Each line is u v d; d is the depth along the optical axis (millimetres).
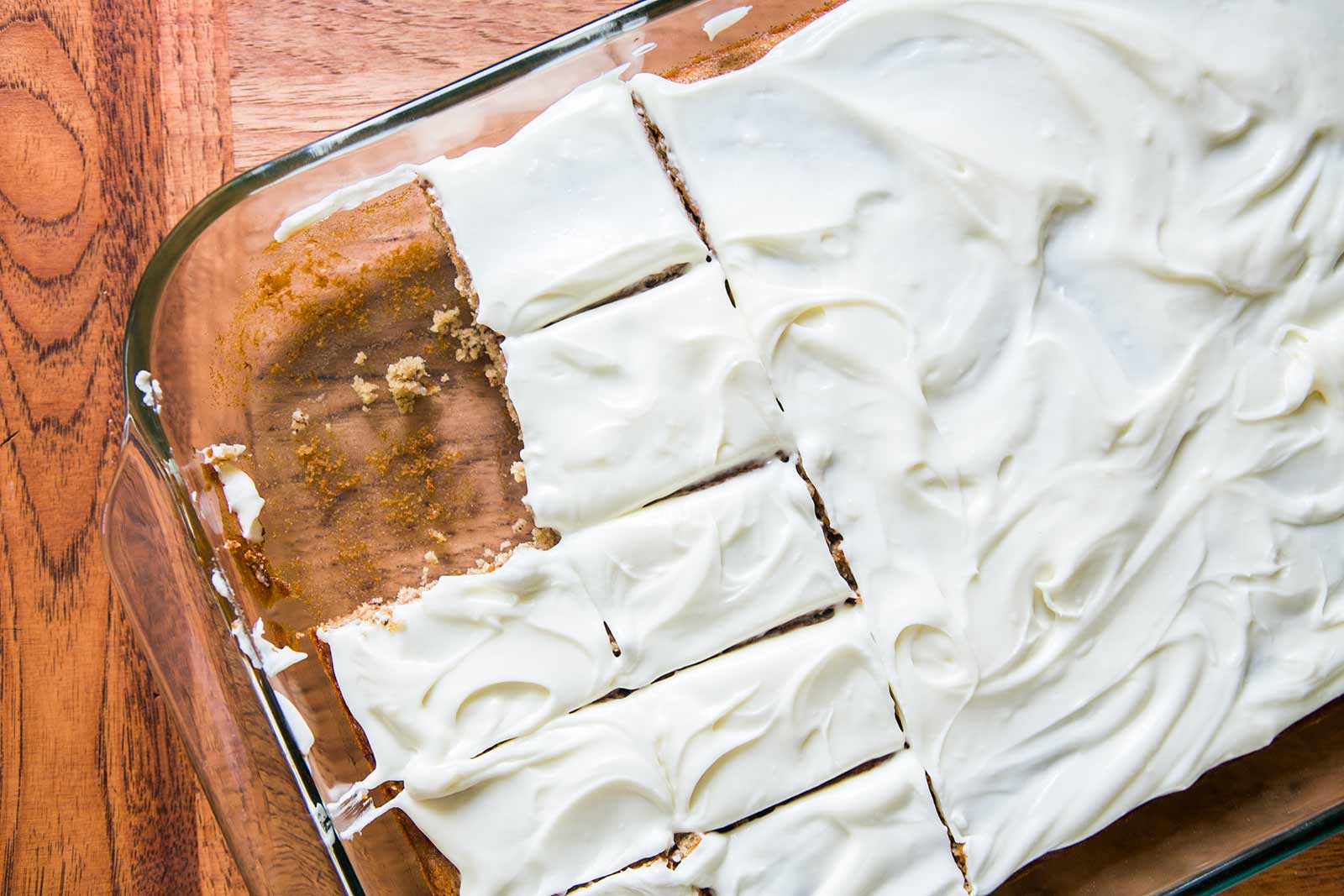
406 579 421
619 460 393
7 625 421
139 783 419
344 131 402
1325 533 397
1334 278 400
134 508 404
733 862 387
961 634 389
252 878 394
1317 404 400
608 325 395
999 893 403
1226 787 405
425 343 425
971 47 403
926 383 396
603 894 386
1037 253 398
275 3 429
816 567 391
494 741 392
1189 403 397
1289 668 394
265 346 421
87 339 425
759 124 403
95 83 428
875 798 386
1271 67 398
